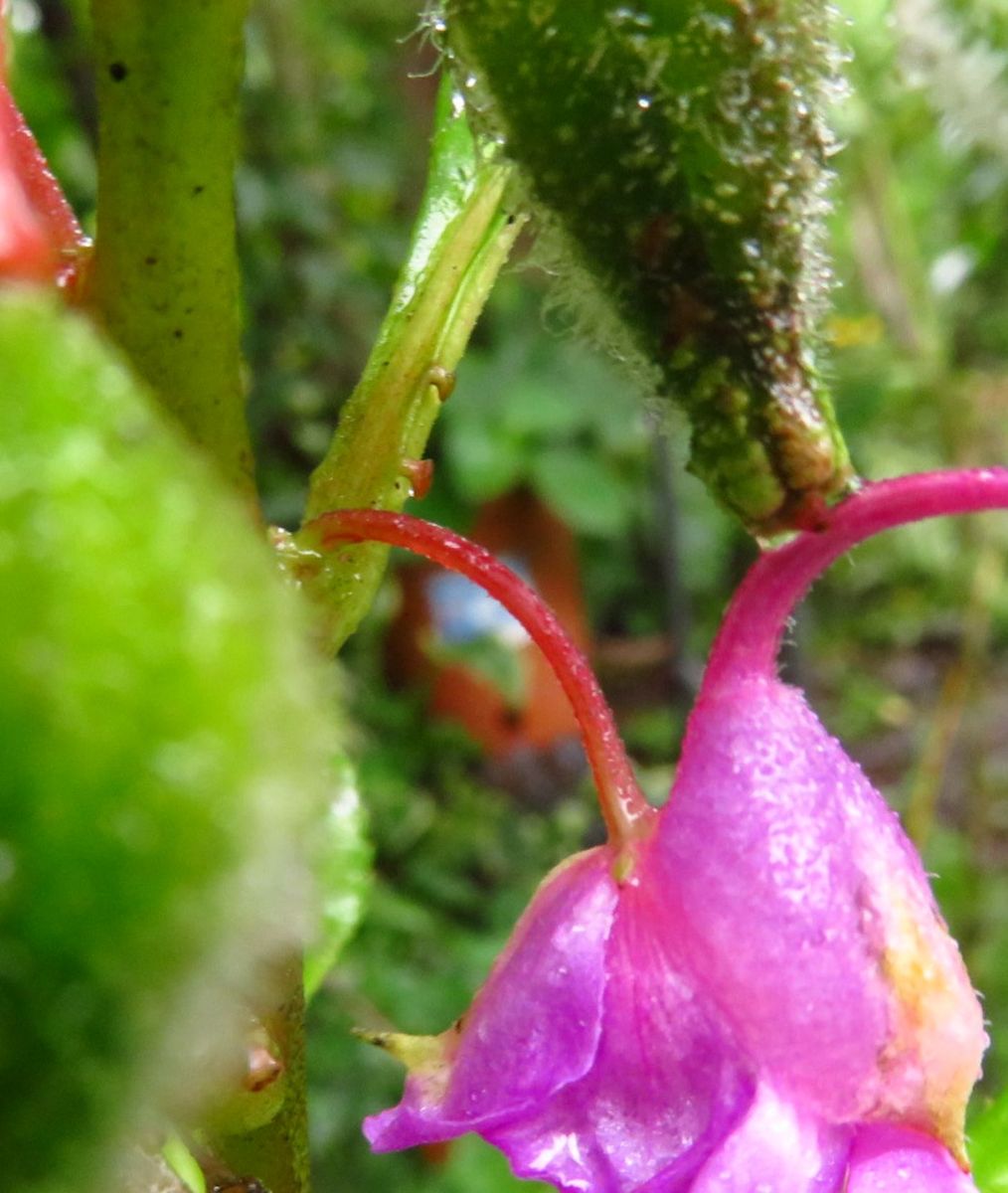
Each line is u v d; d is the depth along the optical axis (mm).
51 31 151
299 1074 47
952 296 201
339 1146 169
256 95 206
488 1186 167
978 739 205
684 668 190
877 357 180
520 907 208
